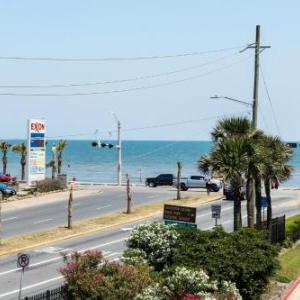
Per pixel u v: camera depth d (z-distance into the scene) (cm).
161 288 2006
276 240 3853
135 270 2147
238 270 2323
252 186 3631
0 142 10994
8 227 4781
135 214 5509
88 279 2080
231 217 5541
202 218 5450
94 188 8419
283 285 3002
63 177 7988
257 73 3972
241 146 3453
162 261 2511
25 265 2264
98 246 3962
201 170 3591
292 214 5825
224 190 6969
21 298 2577
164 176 8912
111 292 2050
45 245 3991
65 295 2133
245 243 2475
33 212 5725
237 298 2081
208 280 2130
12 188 6906
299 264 3531
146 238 2552
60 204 6372
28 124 7762
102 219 5178
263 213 5369
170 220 3228
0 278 3027
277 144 4022
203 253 2375
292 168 4097
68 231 4528
